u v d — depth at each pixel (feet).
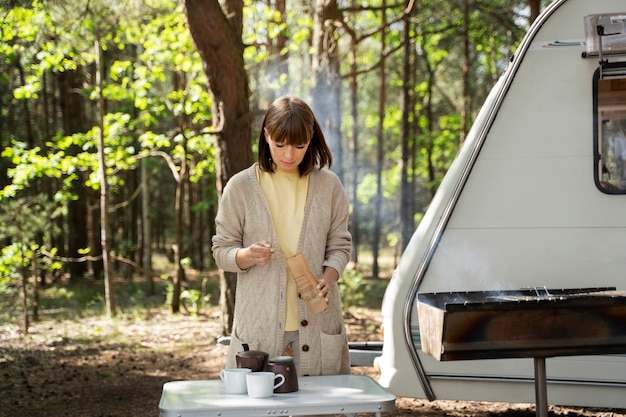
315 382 9.92
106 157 40.47
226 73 25.71
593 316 9.81
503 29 48.96
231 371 9.45
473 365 14.10
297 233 10.95
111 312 38.47
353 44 39.47
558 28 14.17
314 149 11.06
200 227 72.54
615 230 13.75
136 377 23.48
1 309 39.75
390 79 79.46
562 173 13.92
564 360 13.89
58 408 19.22
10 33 33.04
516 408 18.13
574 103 13.99
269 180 11.07
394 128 79.05
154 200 91.35
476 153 14.14
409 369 14.24
